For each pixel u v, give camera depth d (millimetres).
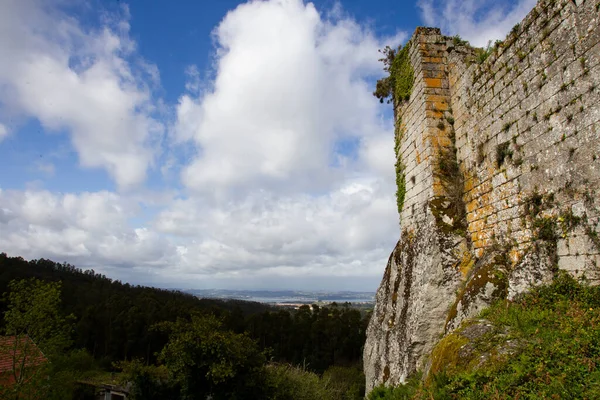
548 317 6887
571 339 5781
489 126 11102
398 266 15742
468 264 11922
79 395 39594
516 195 9773
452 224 12523
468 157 12359
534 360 5539
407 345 12172
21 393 19922
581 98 7711
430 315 11742
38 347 20812
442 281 11938
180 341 18938
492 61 10977
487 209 11156
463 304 10461
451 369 6445
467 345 6738
